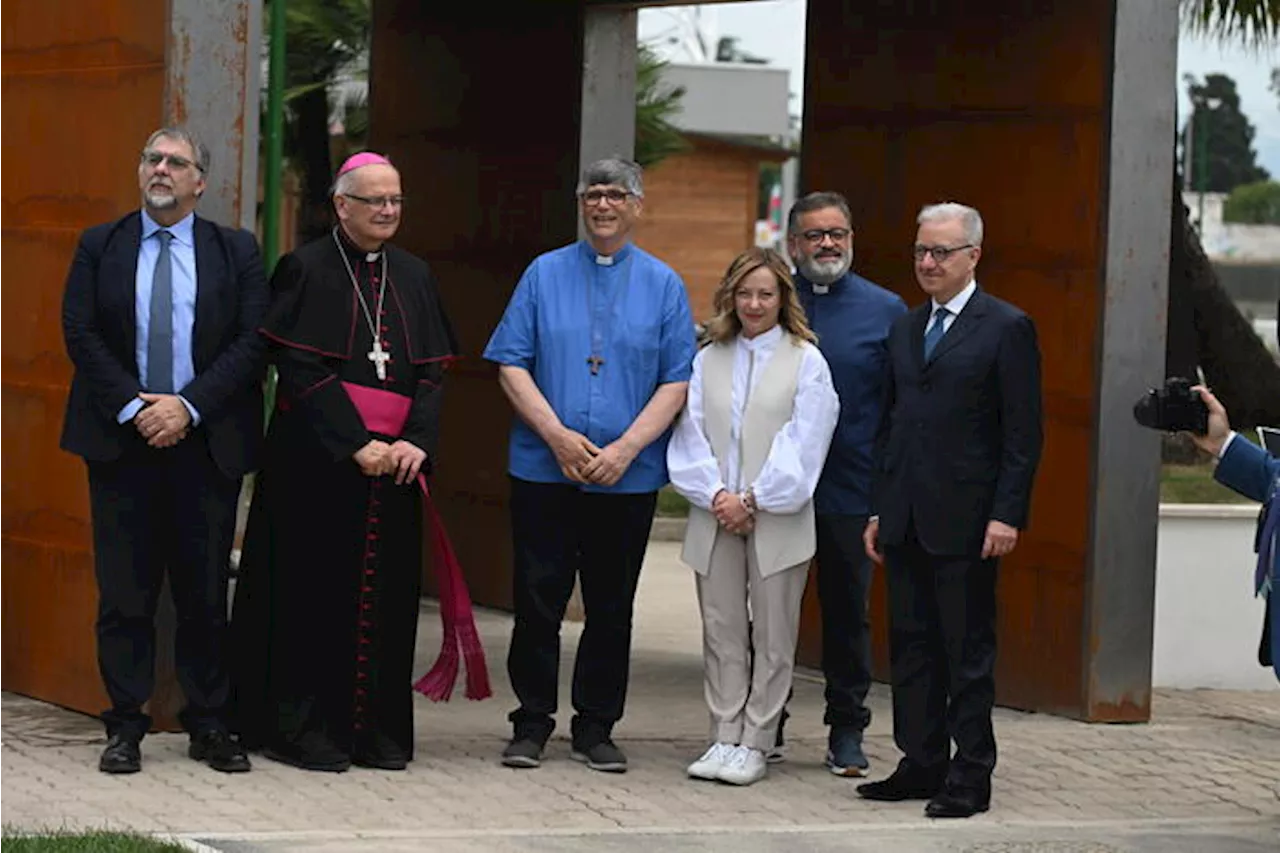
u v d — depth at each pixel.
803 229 9.30
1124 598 10.79
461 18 14.14
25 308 10.10
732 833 8.24
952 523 8.58
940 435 8.60
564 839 8.06
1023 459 8.52
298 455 9.05
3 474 10.27
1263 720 11.10
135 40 9.48
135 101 9.48
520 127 13.73
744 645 9.30
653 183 36.38
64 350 9.85
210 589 8.96
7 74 10.20
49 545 10.00
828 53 12.20
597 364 9.15
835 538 9.27
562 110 13.41
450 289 14.27
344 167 9.09
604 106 13.35
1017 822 8.63
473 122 14.06
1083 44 10.80
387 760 9.16
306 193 20.42
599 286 9.22
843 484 9.27
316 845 7.79
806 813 8.70
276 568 9.12
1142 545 10.80
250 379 8.93
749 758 9.16
